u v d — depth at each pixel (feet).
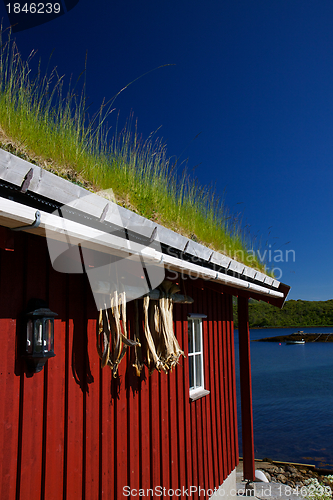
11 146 6.82
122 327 8.91
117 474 9.53
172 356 10.36
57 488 7.55
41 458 7.25
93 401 8.88
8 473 6.51
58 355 7.90
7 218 4.66
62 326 8.09
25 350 6.91
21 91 7.73
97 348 8.56
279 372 102.32
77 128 8.99
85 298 8.90
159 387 12.35
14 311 6.89
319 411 56.39
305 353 150.41
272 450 38.32
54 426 7.61
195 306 16.28
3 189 4.72
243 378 19.52
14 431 6.70
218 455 17.20
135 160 11.37
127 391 10.42
